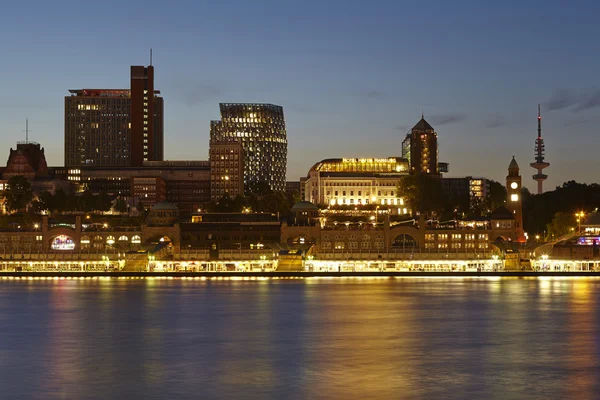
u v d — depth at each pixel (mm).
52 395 194625
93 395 194500
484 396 192875
